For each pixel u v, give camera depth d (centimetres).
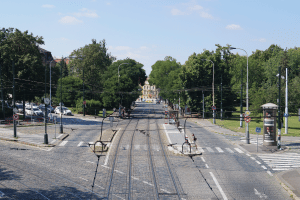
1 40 5475
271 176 2134
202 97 7412
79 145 3291
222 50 9319
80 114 7431
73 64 9969
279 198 1661
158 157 2700
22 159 2541
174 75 10056
